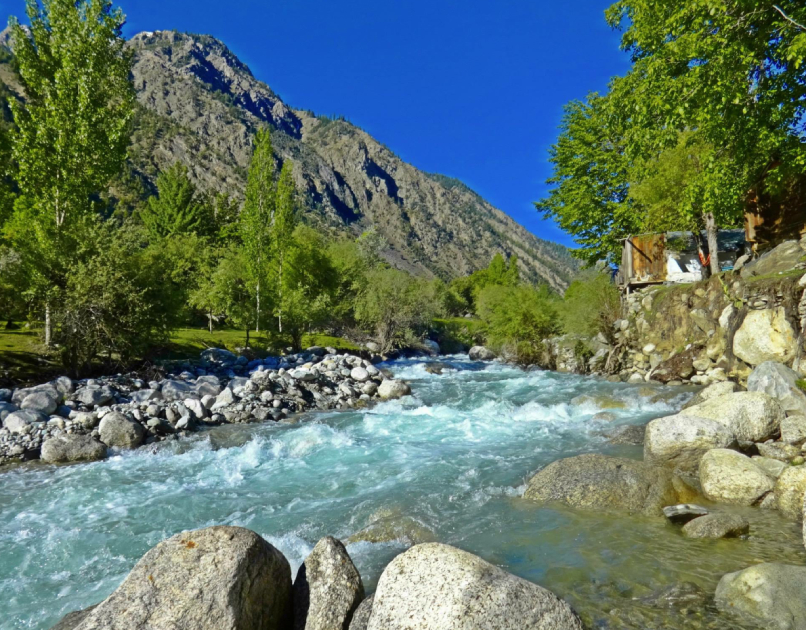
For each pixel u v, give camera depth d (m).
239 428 13.65
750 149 13.12
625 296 25.00
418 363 32.09
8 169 21.03
